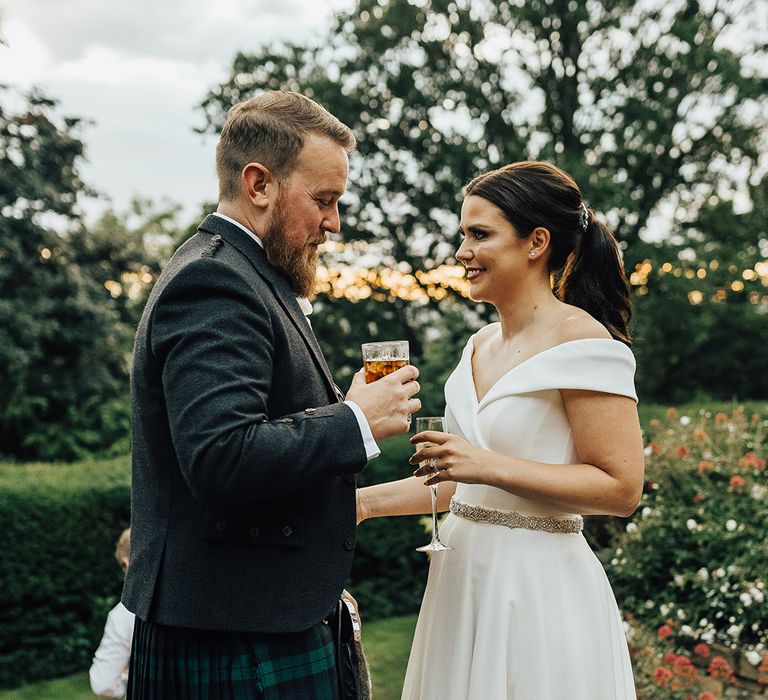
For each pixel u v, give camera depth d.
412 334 14.52
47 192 13.84
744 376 16.00
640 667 3.69
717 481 4.42
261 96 1.80
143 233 17.59
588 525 4.73
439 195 14.09
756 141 13.99
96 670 2.83
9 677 5.52
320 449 1.55
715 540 3.91
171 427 1.51
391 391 1.68
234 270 1.61
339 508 1.77
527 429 1.94
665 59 13.61
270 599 1.66
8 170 13.70
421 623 2.12
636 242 13.84
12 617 5.62
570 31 13.68
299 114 1.75
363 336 14.40
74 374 14.59
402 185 14.29
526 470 1.82
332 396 1.81
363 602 6.93
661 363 15.55
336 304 14.47
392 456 7.39
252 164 1.72
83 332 14.44
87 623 5.85
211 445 1.46
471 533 2.02
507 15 14.02
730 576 3.75
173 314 1.57
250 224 1.75
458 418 2.08
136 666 1.79
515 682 1.91
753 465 4.18
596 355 1.88
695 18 13.35
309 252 1.79
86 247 15.33
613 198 12.20
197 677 1.67
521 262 1.99
